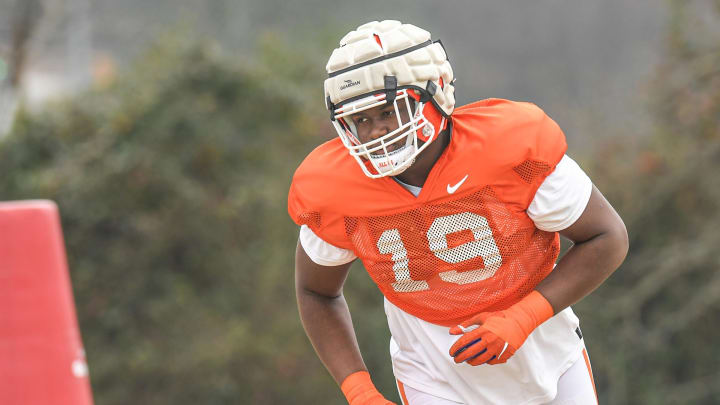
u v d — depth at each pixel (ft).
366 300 188.75
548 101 392.06
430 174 31.22
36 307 30.89
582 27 400.06
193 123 180.24
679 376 192.24
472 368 34.63
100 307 177.17
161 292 180.24
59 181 174.91
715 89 172.65
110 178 175.83
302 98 189.06
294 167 189.26
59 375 30.89
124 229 177.88
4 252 30.76
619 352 186.50
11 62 214.69
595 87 273.95
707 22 177.99
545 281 32.12
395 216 31.83
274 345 183.32
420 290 33.53
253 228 184.55
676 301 189.06
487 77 409.69
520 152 30.60
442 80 30.96
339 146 33.17
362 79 29.63
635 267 191.72
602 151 199.72
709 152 176.65
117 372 175.73
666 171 188.14
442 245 32.09
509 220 31.53
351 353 35.91
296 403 184.03
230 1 338.54
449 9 428.15
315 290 36.06
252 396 182.29
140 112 178.29
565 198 31.01
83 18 282.36
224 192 183.52
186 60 182.19
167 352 177.58
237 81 184.34
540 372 34.60
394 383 185.98
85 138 179.93
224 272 183.11
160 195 179.11
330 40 247.29
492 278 32.83
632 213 190.90
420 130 30.58
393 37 30.17
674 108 182.60
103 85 187.21
